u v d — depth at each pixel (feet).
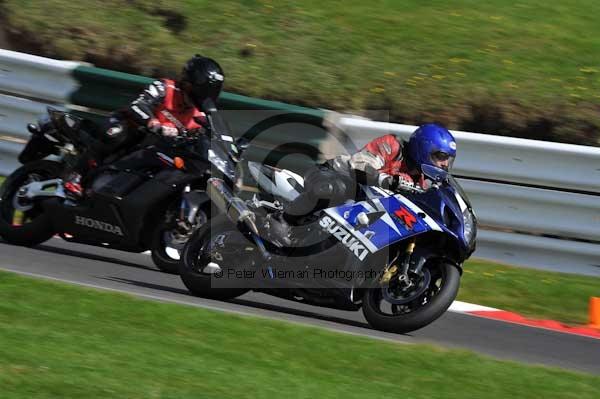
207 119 78.07
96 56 122.01
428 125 69.56
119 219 80.18
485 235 96.89
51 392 44.62
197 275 73.10
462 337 72.38
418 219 66.90
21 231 85.25
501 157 96.37
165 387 47.06
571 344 74.59
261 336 60.44
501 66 119.65
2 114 110.01
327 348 59.52
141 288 74.28
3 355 49.06
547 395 54.54
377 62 120.88
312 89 116.78
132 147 81.82
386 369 56.59
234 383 49.19
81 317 59.93
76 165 82.23
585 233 94.12
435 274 68.85
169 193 77.97
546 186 95.61
